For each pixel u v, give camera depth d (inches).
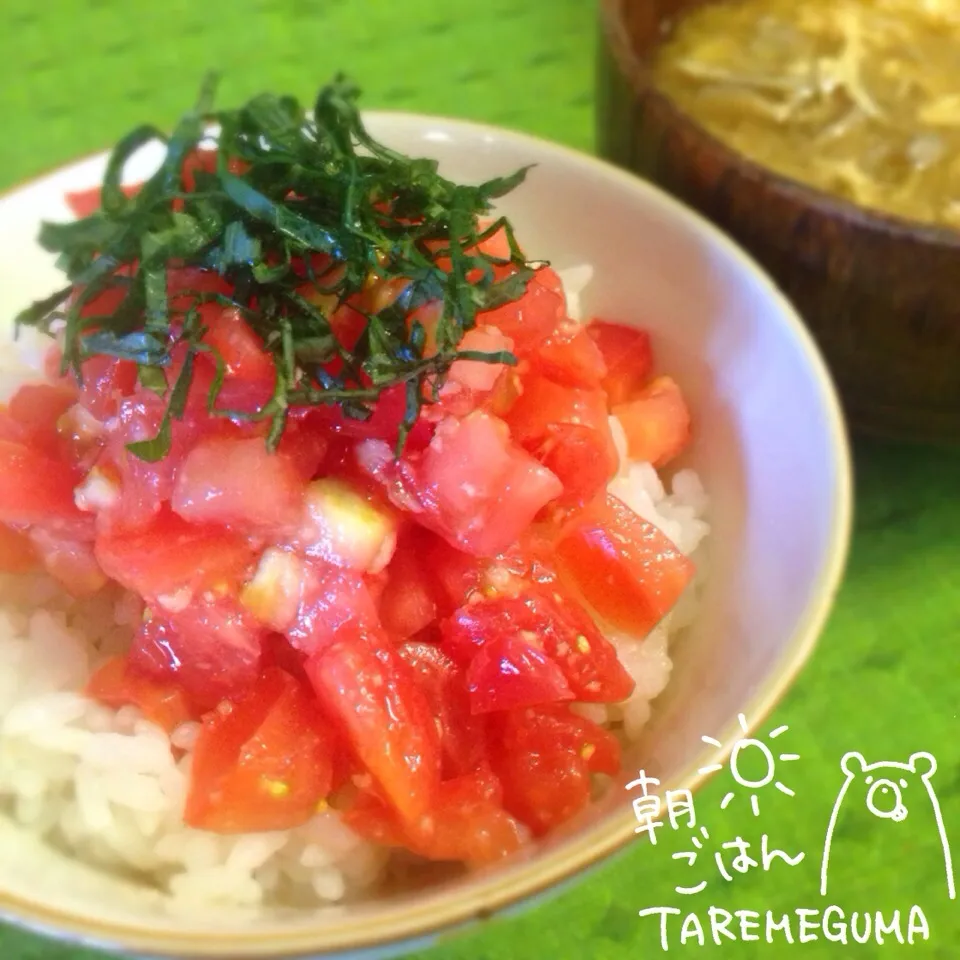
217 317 6.3
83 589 7.0
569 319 7.4
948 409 8.2
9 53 12.1
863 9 10.2
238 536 6.4
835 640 8.0
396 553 6.7
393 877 6.5
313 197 6.7
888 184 8.8
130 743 6.5
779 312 7.2
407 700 6.2
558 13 12.5
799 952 6.8
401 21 12.4
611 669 6.6
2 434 7.0
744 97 9.4
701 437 7.8
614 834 5.6
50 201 8.1
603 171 8.0
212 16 12.6
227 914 6.0
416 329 6.4
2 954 6.8
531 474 6.5
